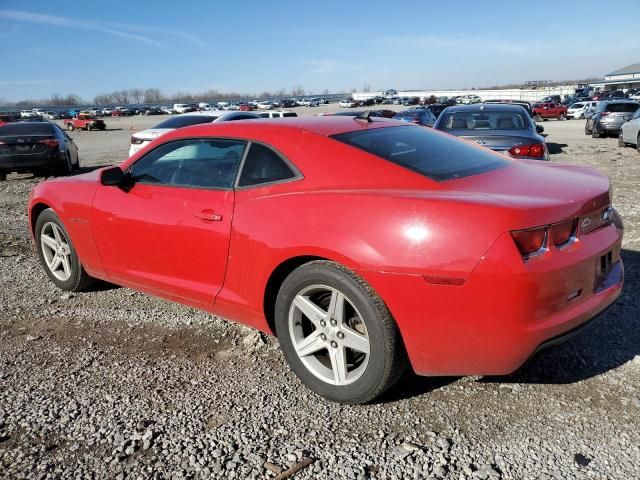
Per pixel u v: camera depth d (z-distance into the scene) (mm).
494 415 2762
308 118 3648
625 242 5590
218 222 3271
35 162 12977
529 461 2412
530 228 2455
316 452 2529
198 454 2539
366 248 2623
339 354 2869
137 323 4047
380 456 2484
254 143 3281
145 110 98438
